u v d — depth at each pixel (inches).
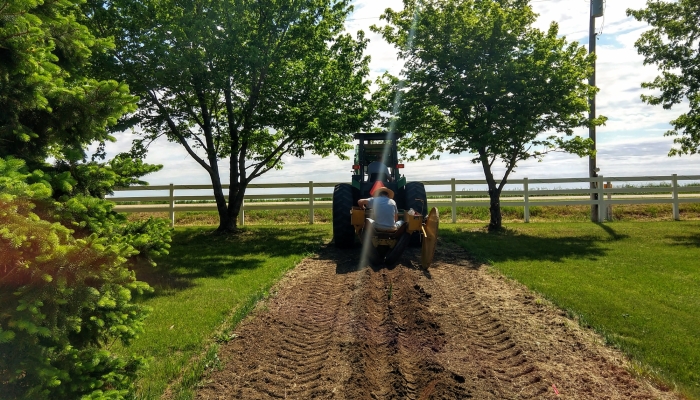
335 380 138.0
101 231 111.7
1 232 76.5
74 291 91.9
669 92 496.4
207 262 324.2
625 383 137.4
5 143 109.1
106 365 107.5
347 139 530.0
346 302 219.0
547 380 138.9
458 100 468.4
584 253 345.4
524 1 496.4
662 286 243.1
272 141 535.5
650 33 500.7
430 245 286.2
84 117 116.9
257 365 150.7
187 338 169.8
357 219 303.1
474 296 229.9
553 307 209.6
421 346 164.7
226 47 416.5
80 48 128.4
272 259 331.3
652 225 509.0
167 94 434.9
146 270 293.9
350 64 497.4
